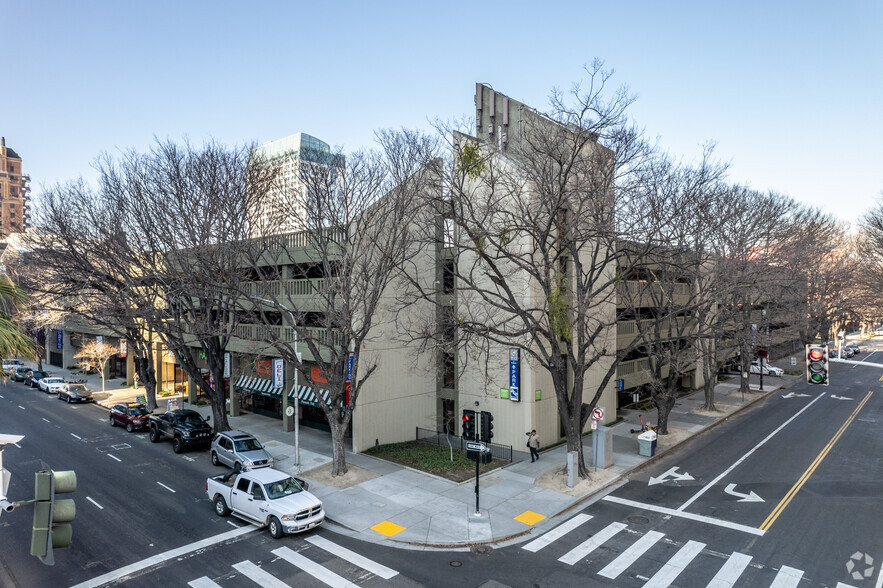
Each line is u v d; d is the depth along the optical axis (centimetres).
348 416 2341
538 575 1461
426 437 3028
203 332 2580
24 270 3619
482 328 2350
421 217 2717
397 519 1847
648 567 1496
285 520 1680
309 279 2970
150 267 2883
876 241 4138
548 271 2255
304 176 2484
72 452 2727
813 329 5741
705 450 2762
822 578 1423
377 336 2795
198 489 2175
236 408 3647
